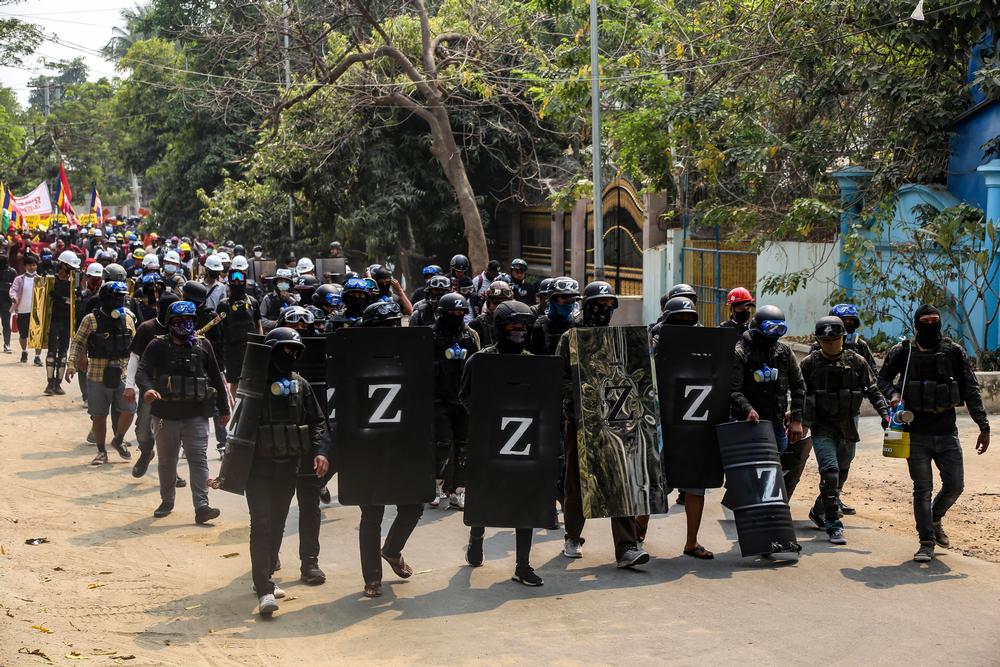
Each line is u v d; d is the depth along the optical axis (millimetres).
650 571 7555
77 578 7504
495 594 7031
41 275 20703
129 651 6031
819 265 17734
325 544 8438
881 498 9898
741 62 19234
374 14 29344
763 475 7730
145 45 44875
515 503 7055
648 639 6164
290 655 5977
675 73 22078
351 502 6895
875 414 13992
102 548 8312
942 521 9016
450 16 27266
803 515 9234
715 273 20469
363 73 27688
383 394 6934
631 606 6758
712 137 19266
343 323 10219
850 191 17531
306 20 28266
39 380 17734
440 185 31250
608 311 7719
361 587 7250
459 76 25781
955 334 15648
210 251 26312
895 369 8031
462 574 7508
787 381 8125
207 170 41625
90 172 82938
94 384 11398
